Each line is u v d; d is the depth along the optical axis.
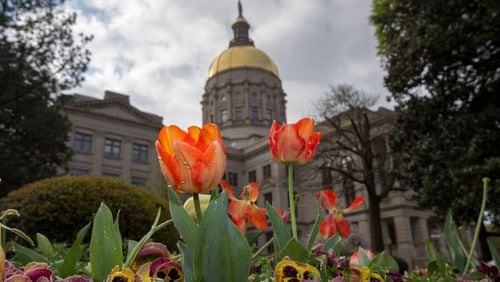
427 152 11.18
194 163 0.94
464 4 10.31
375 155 18.23
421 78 11.84
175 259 1.16
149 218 5.36
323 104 19.61
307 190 21.50
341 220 1.81
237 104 53.41
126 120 37.44
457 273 1.88
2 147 16.81
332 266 1.02
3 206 4.98
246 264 0.82
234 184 42.34
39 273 0.83
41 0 17.95
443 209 11.04
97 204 5.09
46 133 18.56
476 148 9.81
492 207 9.33
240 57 56.59
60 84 19.11
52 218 4.86
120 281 0.84
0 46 16.81
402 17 12.51
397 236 27.42
